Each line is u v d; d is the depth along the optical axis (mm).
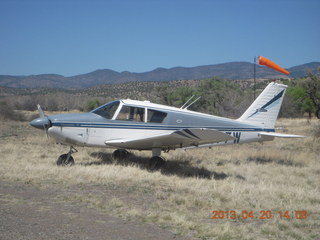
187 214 5523
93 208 5387
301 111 39781
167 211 5578
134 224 4785
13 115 27641
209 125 10062
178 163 10523
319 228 5312
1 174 7426
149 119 9555
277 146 15148
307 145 15570
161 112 9641
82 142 9195
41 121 8961
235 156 12133
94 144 9328
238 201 6508
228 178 8695
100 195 6227
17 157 10062
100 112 9492
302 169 10289
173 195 6484
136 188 6980
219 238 4520
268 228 5051
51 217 4766
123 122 9422
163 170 9383
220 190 7219
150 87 113875
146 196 6449
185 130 8109
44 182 6973
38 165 8750
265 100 10930
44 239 3939
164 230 4652
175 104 33594
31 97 57531
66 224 4520
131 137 9422
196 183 7836
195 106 33125
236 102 30562
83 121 9195
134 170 8578
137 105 9586
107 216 5039
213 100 31906
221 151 13188
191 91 34938
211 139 8844
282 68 11062
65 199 5762
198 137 8547
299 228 5293
